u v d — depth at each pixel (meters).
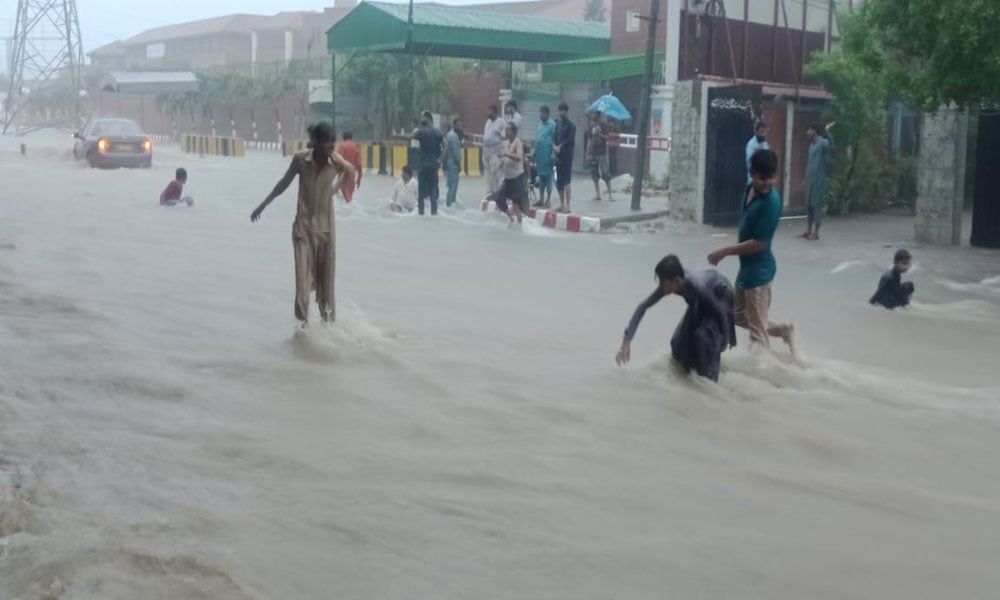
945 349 9.66
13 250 13.24
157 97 63.06
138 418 6.51
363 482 5.60
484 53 34.28
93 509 5.05
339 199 20.42
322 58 49.34
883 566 4.83
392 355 8.33
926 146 17.83
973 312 11.84
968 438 6.84
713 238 18.19
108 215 18.05
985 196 17.33
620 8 35.22
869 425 7.02
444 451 6.14
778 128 22.00
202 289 10.93
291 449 6.05
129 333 8.74
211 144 44.22
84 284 10.97
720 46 21.50
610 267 14.26
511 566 4.67
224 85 54.94
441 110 39.50
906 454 6.48
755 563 4.80
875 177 23.73
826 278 14.11
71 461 5.70
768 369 8.07
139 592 4.20
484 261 14.41
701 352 7.62
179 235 15.55
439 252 15.16
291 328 9.09
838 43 24.73
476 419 6.77
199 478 5.55
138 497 5.24
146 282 11.25
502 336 9.30
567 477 5.79
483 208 21.00
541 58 35.41
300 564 4.60
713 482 5.83
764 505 5.53
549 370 8.03
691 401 7.27
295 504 5.26
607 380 7.74
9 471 5.50
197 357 8.01
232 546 4.72
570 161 20.05
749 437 6.64
